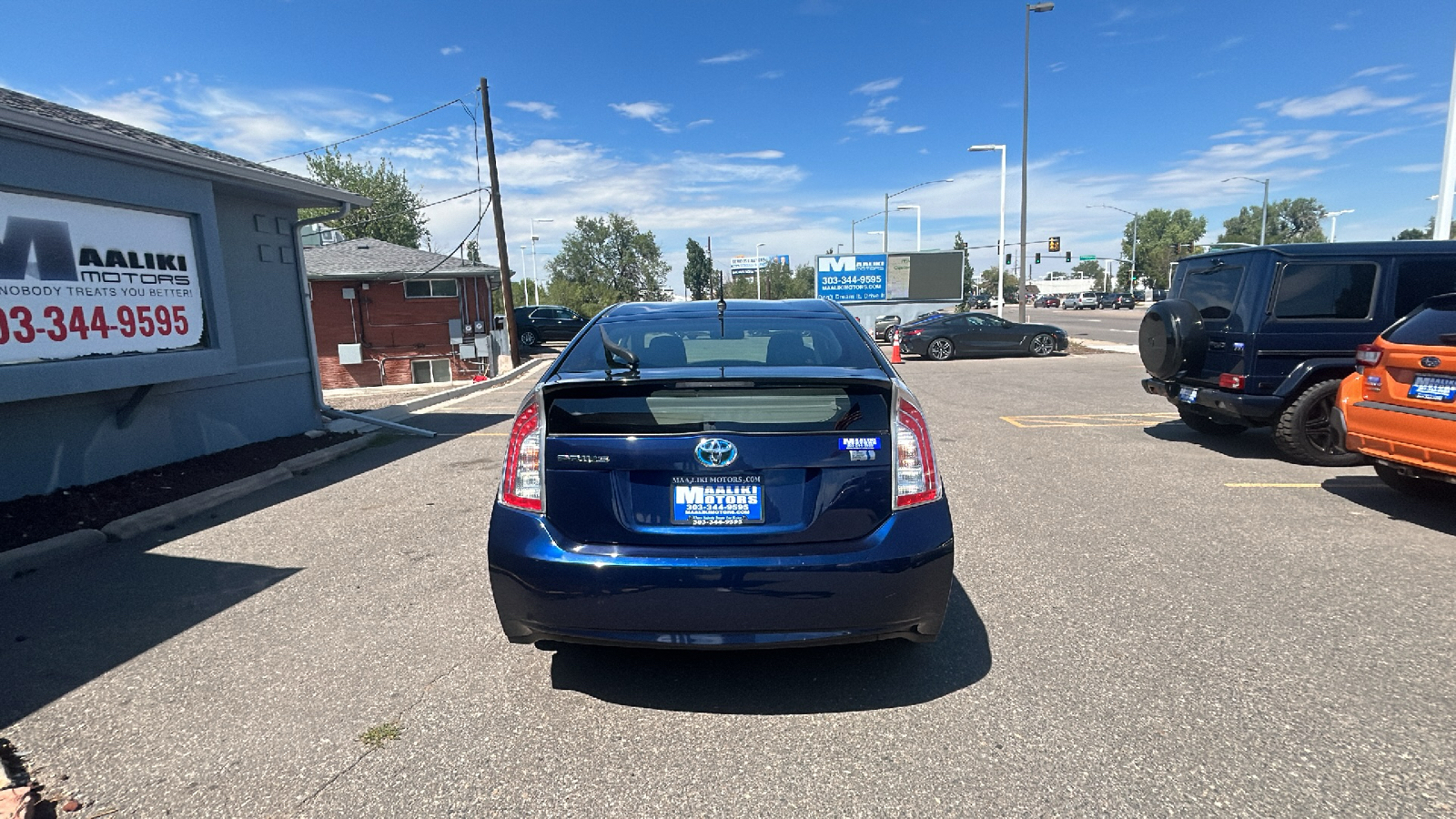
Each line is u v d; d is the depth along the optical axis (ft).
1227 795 7.70
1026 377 50.01
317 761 8.59
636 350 11.20
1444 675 10.00
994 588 13.26
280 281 28.37
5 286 16.99
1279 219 427.33
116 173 19.34
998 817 7.48
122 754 8.77
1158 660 10.57
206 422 24.39
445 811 7.72
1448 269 21.68
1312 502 18.47
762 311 12.84
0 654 11.31
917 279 104.01
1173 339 23.89
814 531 8.99
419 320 61.72
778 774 8.23
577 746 8.81
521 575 9.09
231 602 13.21
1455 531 16.05
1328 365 21.66
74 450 19.66
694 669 10.62
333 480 22.52
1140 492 19.61
